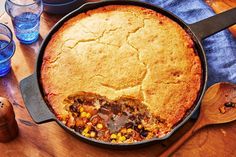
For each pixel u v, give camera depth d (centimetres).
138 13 72
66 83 64
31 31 72
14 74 71
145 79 64
